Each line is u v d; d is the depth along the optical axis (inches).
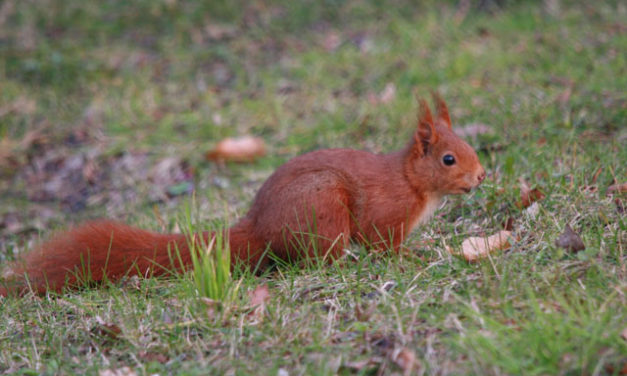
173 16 767.1
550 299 251.3
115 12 780.0
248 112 589.0
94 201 498.0
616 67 538.9
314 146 519.2
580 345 218.4
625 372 209.0
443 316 247.0
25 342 268.7
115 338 266.2
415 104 548.4
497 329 228.1
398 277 279.4
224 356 246.4
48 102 633.0
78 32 748.6
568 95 497.4
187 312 273.6
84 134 584.4
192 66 684.7
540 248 296.5
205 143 548.4
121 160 541.6
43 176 540.1
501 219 344.8
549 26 656.4
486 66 599.5
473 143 450.3
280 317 262.7
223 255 274.2
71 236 314.8
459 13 721.0
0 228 471.8
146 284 303.9
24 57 698.8
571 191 346.6
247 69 670.5
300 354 240.7
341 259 311.3
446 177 310.5
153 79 665.6
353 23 737.0
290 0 780.0
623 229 299.4
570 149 414.9
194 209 423.2
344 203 310.8
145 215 446.3
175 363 245.6
